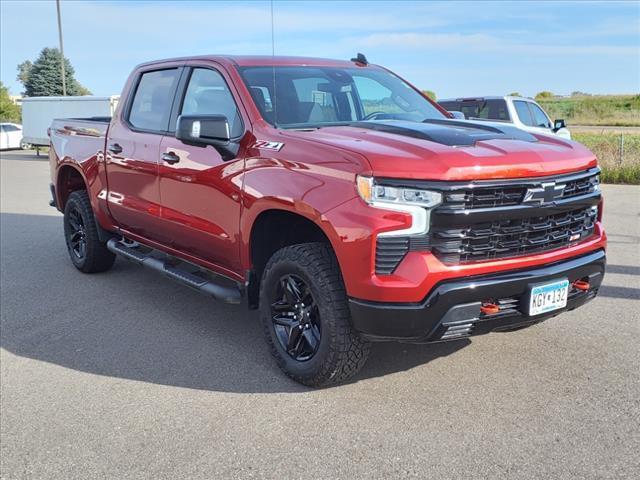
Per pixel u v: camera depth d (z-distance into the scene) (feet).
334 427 11.12
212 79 15.20
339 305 11.50
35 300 19.33
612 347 14.35
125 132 17.99
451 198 10.48
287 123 13.76
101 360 14.61
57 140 22.13
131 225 18.25
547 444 10.30
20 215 36.50
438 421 11.18
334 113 14.97
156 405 12.29
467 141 11.60
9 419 11.98
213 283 14.74
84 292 20.01
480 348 14.38
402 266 10.57
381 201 10.60
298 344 12.77
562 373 13.01
